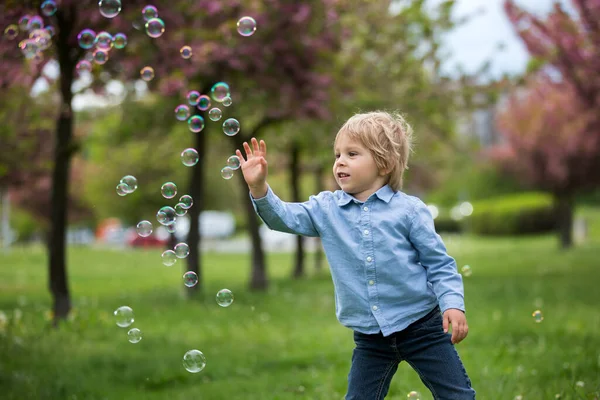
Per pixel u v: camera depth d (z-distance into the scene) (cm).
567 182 2133
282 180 2470
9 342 569
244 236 4425
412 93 1192
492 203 3516
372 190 294
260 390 439
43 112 798
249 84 865
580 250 2031
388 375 288
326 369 504
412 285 281
